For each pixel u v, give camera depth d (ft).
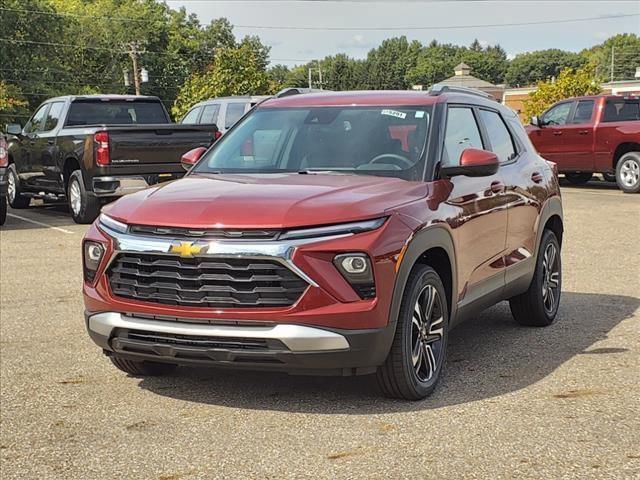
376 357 14.74
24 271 31.22
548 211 22.45
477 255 18.25
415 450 13.55
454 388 16.87
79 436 14.52
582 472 12.61
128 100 49.44
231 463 13.17
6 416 15.58
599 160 61.67
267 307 14.40
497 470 12.71
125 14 285.64
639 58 543.39
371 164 17.72
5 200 44.78
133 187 42.65
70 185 45.09
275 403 16.05
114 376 18.04
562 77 101.35
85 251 16.31
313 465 13.02
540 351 19.75
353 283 14.46
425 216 15.92
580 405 15.70
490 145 20.48
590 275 29.55
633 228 41.34
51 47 226.58
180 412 15.65
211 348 14.70
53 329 22.40
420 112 18.52
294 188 16.07
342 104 19.56
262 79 120.47
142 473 12.89
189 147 43.98
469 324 22.88
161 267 15.06
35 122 51.34
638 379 17.33
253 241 14.42
